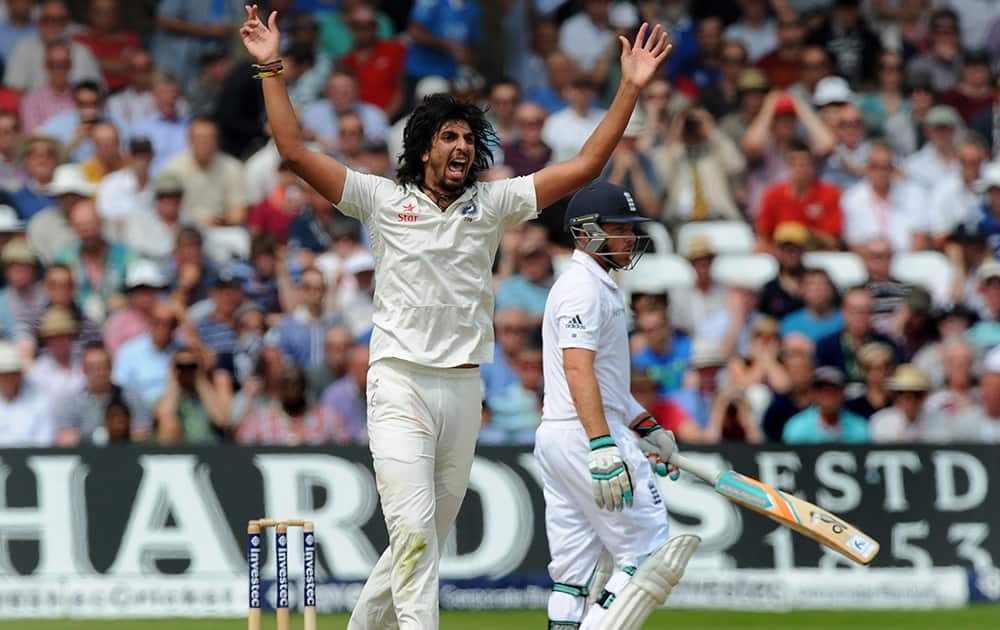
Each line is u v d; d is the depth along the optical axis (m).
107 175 40.53
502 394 35.28
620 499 17.50
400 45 44.94
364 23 44.31
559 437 18.73
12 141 40.31
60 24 43.09
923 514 33.03
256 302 37.66
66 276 36.97
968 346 37.78
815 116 43.81
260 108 43.16
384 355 17.41
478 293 17.58
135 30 44.16
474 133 17.58
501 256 38.59
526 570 31.78
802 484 32.75
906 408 35.59
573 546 19.09
